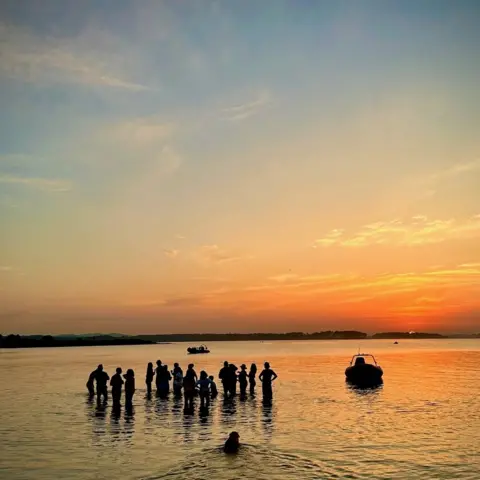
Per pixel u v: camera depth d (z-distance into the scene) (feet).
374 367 136.56
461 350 515.09
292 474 47.01
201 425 72.69
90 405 94.63
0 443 61.21
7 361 301.22
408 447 58.75
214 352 493.77
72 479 46.19
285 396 108.78
